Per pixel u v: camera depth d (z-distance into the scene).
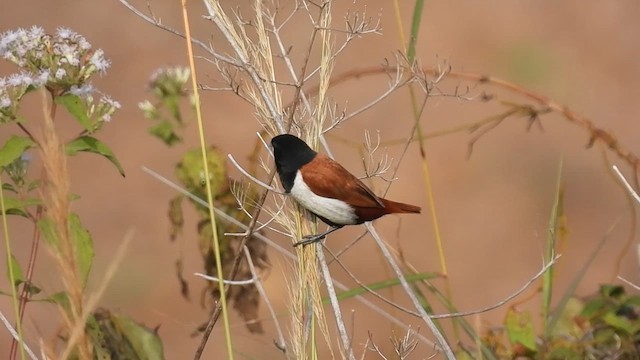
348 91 18.36
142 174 16.56
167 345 12.79
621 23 20.41
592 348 7.60
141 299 13.75
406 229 15.55
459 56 19.50
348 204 6.33
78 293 4.83
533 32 20.17
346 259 14.52
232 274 6.59
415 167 16.78
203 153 6.11
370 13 20.23
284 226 6.53
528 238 15.49
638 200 7.05
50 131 4.73
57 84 6.56
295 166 6.33
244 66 6.60
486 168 16.88
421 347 11.13
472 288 14.43
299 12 18.39
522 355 7.51
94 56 6.60
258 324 8.13
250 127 17.53
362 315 12.97
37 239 6.54
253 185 8.00
